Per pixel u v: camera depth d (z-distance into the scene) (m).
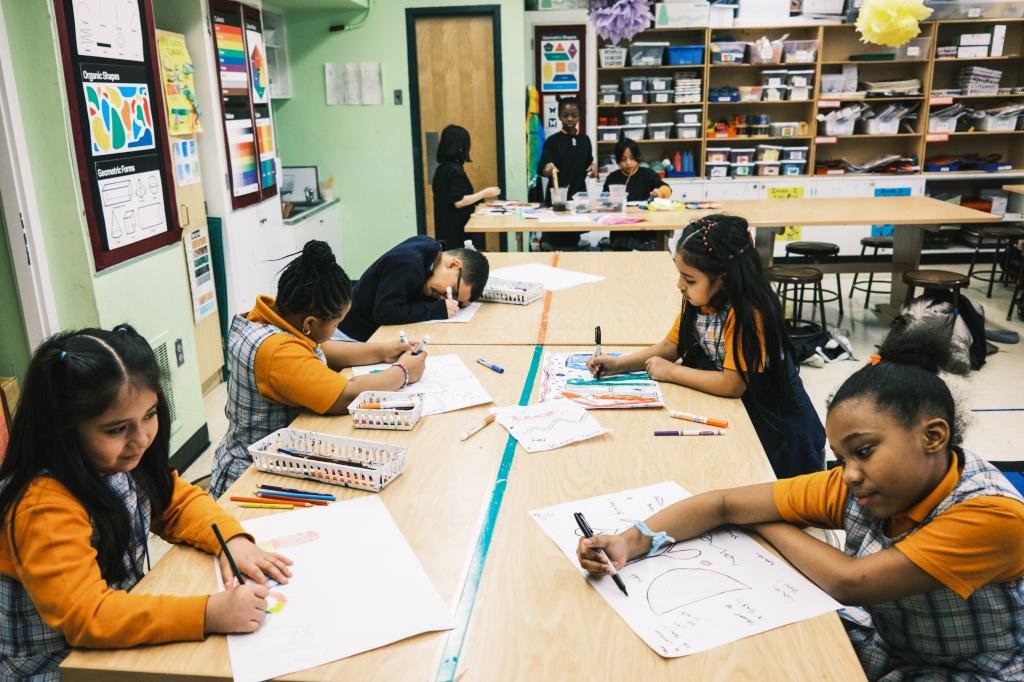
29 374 1.12
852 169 7.22
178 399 3.29
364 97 6.30
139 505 1.32
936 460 1.12
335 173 6.50
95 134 2.65
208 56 4.02
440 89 6.30
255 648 1.07
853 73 6.95
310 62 6.25
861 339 4.96
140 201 2.96
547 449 1.68
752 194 7.12
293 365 1.83
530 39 6.83
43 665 1.22
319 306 1.86
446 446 1.70
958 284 4.49
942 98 6.91
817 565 1.19
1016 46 7.10
